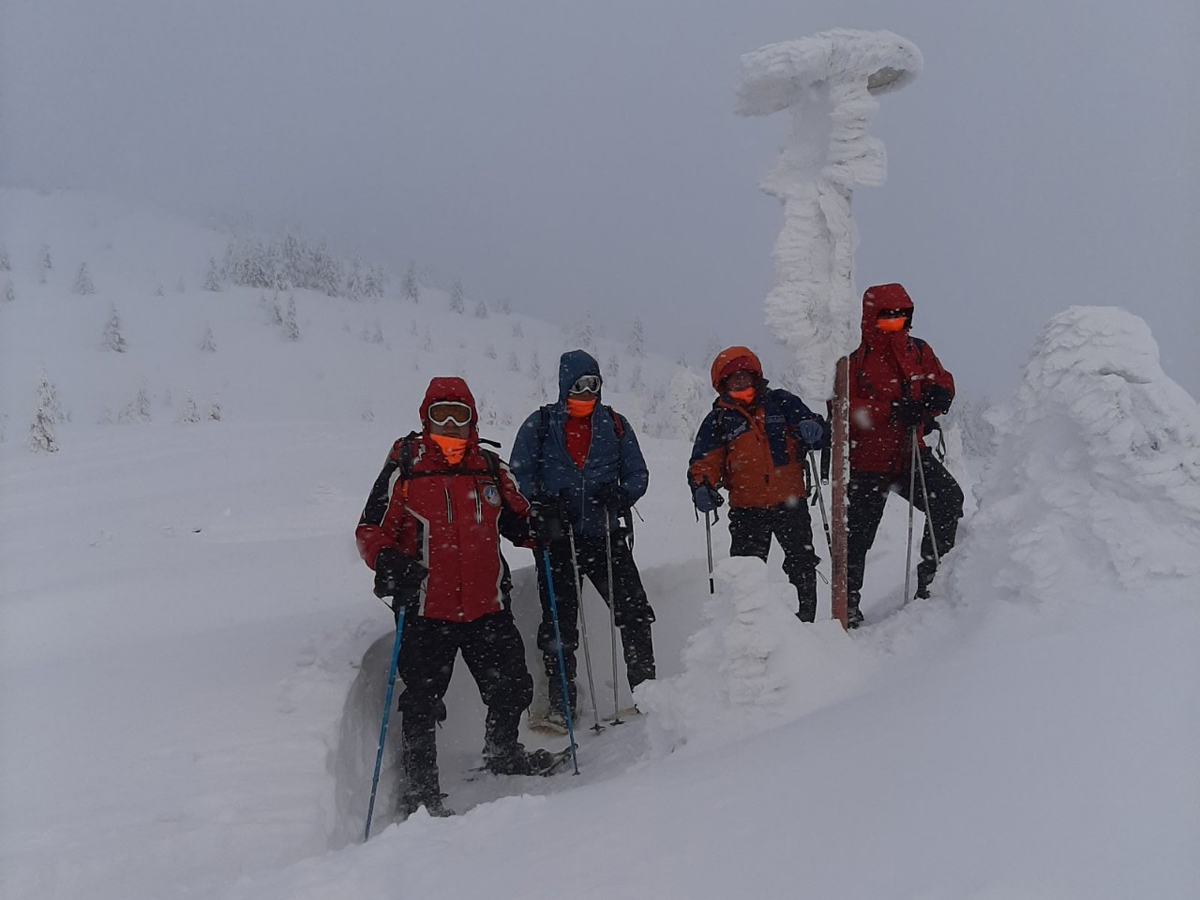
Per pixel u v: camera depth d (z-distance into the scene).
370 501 4.28
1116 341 3.19
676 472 15.20
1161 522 2.94
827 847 1.83
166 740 3.72
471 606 4.25
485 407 33.09
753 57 4.07
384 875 2.38
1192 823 1.51
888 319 5.23
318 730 3.77
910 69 4.14
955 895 1.51
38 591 7.23
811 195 4.12
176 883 2.79
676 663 5.94
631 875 1.96
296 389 53.19
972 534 3.54
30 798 3.27
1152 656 2.23
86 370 51.88
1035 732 2.01
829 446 5.22
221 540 10.93
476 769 4.66
